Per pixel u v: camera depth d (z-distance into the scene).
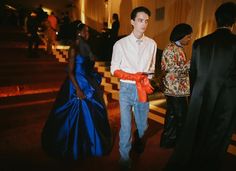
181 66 3.01
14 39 9.77
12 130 4.06
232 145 3.56
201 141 2.48
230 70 2.28
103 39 8.48
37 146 3.51
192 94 2.44
